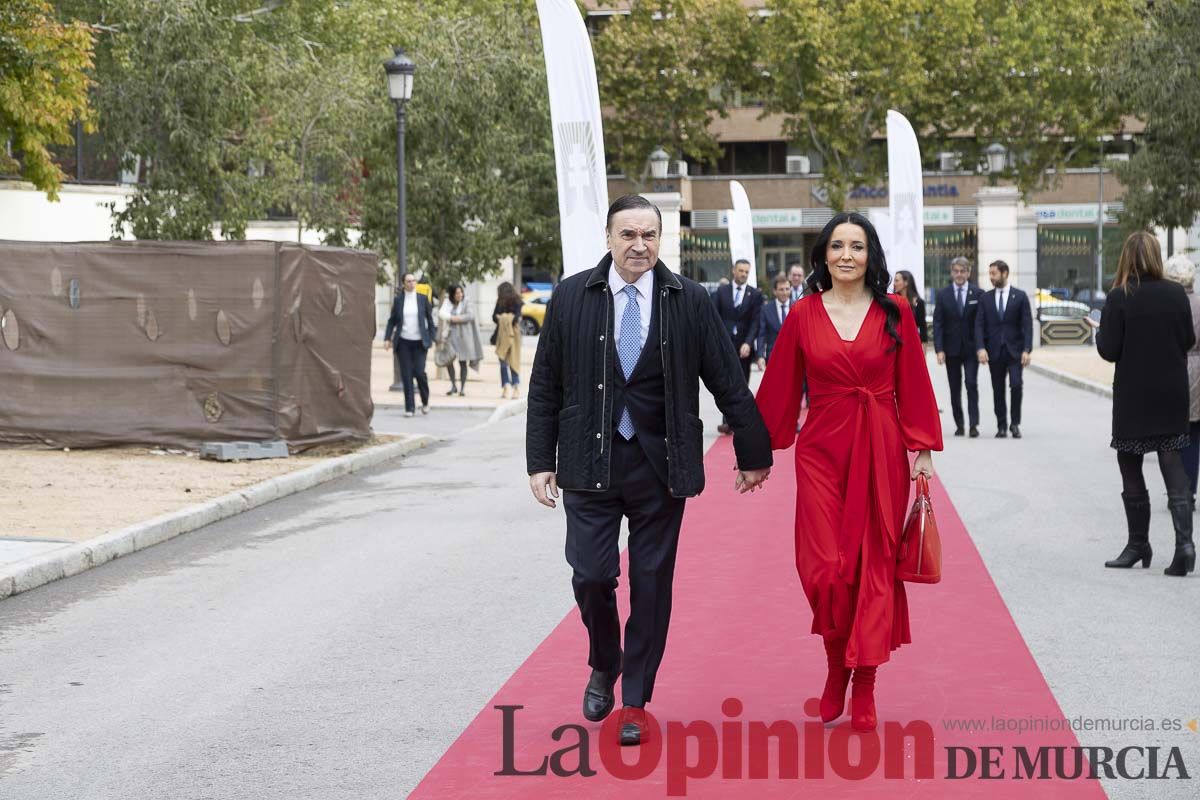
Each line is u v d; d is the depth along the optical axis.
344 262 17.44
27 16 19.97
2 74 20.11
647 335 5.85
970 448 17.33
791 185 66.06
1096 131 59.00
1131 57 29.16
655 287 5.89
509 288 26.22
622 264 5.84
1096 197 64.50
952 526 11.47
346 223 35.22
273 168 32.81
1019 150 59.53
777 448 6.14
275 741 6.03
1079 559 10.02
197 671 7.25
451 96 32.34
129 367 16.45
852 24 57.19
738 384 6.02
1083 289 62.50
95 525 11.31
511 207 33.94
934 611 8.37
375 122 33.00
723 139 68.81
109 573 10.08
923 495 5.98
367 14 45.28
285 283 16.25
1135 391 9.45
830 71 57.34
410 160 33.03
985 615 8.24
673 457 5.84
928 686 6.72
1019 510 12.30
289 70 34.75
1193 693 6.55
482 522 12.17
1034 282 45.97
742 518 12.06
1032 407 23.83
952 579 9.32
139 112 26.73
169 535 11.56
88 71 28.08
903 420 6.04
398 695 6.72
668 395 5.84
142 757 5.84
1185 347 9.49
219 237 35.47
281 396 16.27
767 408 6.11
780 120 68.12
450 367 26.47
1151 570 9.62
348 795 5.32
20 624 8.46
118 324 16.44
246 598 9.10
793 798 5.19
